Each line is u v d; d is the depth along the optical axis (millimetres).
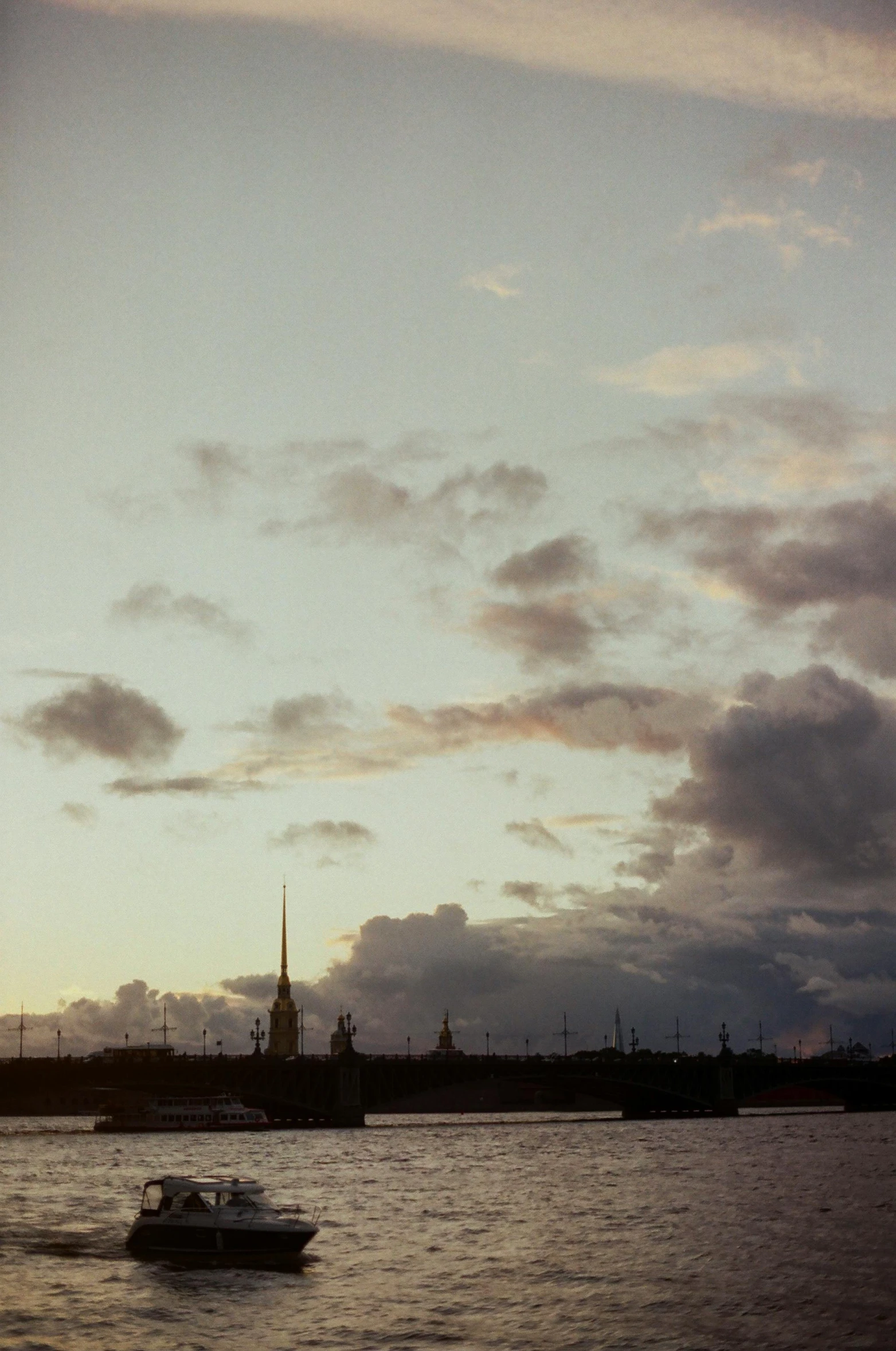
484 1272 110188
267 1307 97875
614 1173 191250
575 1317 94125
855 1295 99812
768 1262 113000
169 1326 93000
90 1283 105812
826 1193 161750
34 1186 170250
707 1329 90375
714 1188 168875
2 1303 99250
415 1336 89562
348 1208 151500
